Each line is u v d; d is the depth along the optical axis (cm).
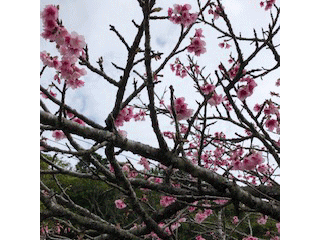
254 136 234
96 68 188
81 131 178
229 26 236
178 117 206
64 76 190
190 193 256
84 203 673
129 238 251
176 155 212
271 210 222
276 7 231
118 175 241
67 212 233
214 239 431
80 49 178
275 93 289
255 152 230
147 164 304
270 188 253
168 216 280
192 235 514
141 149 203
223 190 221
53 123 170
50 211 226
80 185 714
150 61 183
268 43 227
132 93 200
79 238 243
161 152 209
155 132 202
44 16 171
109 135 188
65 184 726
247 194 220
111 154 224
